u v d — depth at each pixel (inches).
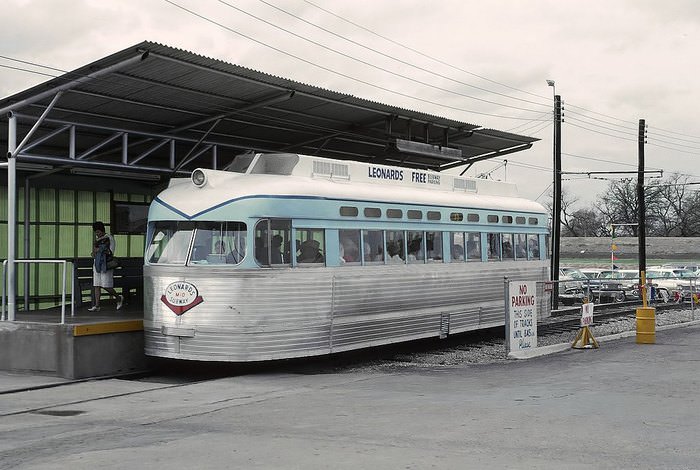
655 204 4357.8
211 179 554.3
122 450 309.3
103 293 776.9
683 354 642.8
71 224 758.5
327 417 375.6
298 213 555.8
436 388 474.3
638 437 321.1
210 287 524.4
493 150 999.6
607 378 505.0
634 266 2758.4
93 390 486.6
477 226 751.7
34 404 435.8
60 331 542.0
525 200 856.3
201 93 629.3
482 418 365.4
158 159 808.9
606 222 4549.7
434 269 684.7
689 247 3011.8
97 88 596.7
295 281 548.4
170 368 606.2
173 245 546.0
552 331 858.1
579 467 271.9
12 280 574.6
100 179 769.6
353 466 275.6
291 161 582.2
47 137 605.9
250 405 418.9
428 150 802.2
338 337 582.6
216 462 285.4
